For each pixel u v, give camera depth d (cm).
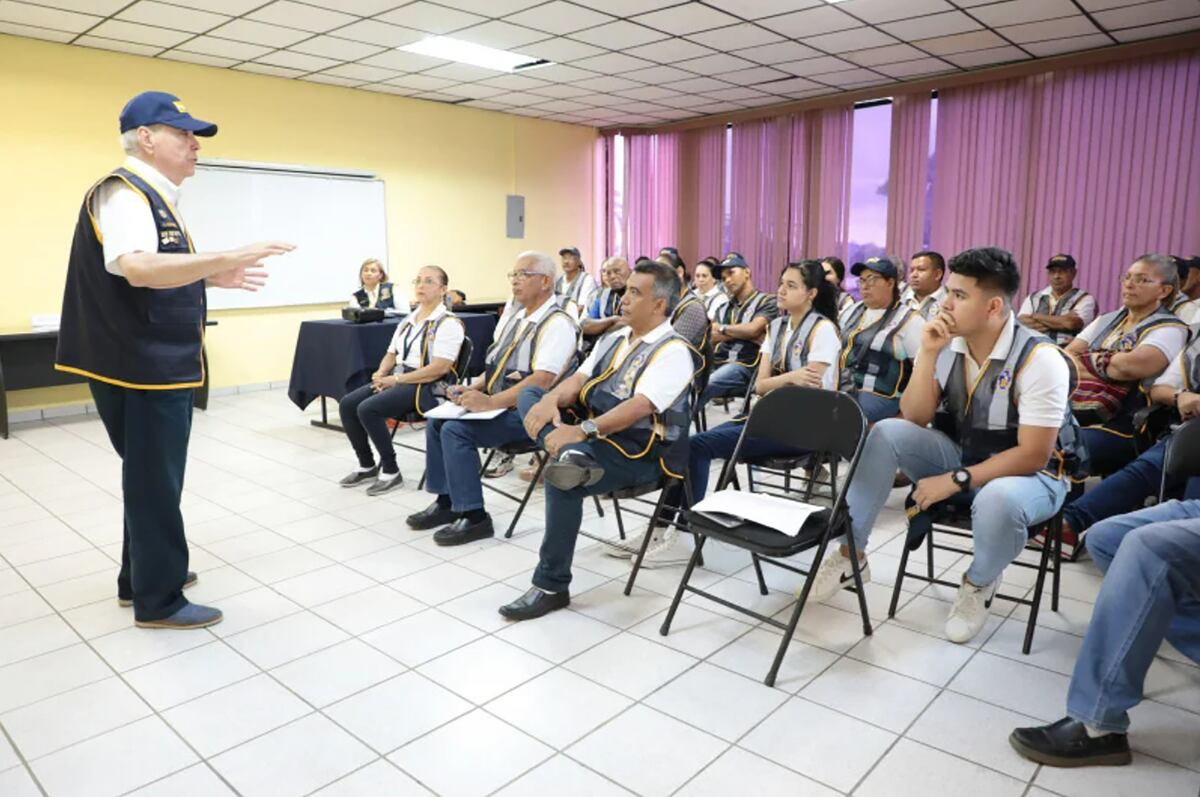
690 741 182
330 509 360
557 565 250
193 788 168
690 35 540
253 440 500
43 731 189
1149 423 303
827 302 326
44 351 552
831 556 239
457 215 812
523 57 624
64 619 250
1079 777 168
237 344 673
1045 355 214
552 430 272
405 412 378
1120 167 589
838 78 668
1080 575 278
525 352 325
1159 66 562
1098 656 171
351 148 721
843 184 741
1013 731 181
